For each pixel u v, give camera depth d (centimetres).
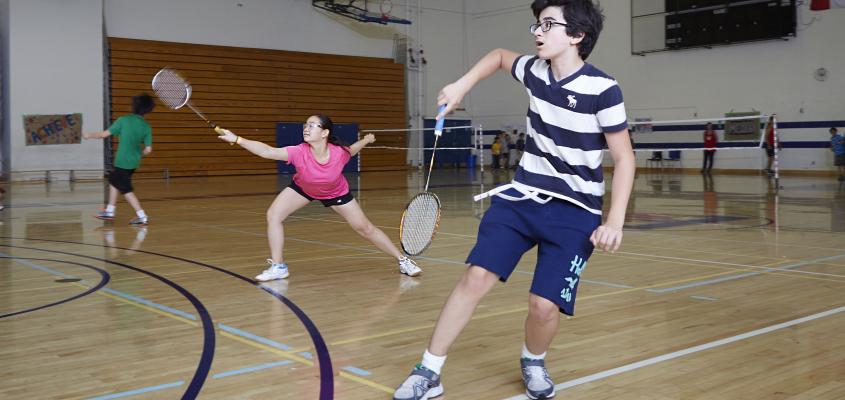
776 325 398
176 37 2070
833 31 1884
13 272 574
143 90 2017
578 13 243
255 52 2205
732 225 890
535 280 265
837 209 1062
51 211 1085
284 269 551
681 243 736
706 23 2100
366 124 2456
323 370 320
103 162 1948
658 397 282
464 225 905
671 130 2234
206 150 2134
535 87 259
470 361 335
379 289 509
